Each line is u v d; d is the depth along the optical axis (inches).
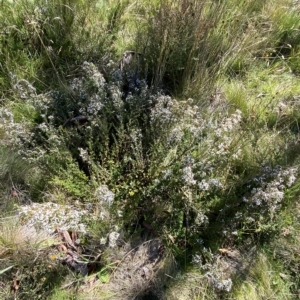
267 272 81.0
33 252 76.7
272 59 116.8
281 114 101.9
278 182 77.6
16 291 73.8
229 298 78.3
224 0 107.7
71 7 107.8
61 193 83.9
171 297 77.9
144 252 81.8
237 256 82.9
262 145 95.8
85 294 76.7
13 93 97.7
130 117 85.6
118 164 81.4
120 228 78.6
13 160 86.3
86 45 107.7
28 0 105.9
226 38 108.0
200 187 76.4
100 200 73.1
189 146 81.6
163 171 77.8
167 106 85.1
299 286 81.1
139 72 101.3
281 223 82.9
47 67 105.5
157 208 82.0
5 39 101.7
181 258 81.0
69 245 79.7
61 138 81.7
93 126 84.2
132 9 120.3
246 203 80.9
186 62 102.1
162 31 99.2
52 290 75.1
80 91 87.4
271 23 116.4
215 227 81.0
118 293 77.7
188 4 99.3
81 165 88.8
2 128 87.3
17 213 80.7
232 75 111.4
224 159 82.6
